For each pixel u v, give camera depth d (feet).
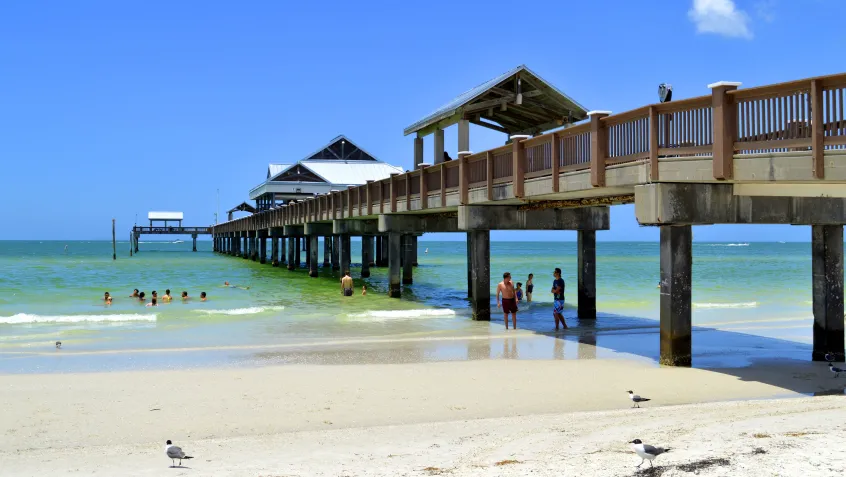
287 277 150.92
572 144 47.16
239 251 317.22
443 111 87.51
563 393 37.96
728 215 39.50
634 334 61.21
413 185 78.84
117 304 90.74
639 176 40.14
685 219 38.45
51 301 94.68
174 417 33.65
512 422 30.73
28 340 59.31
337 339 59.26
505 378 42.04
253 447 27.25
